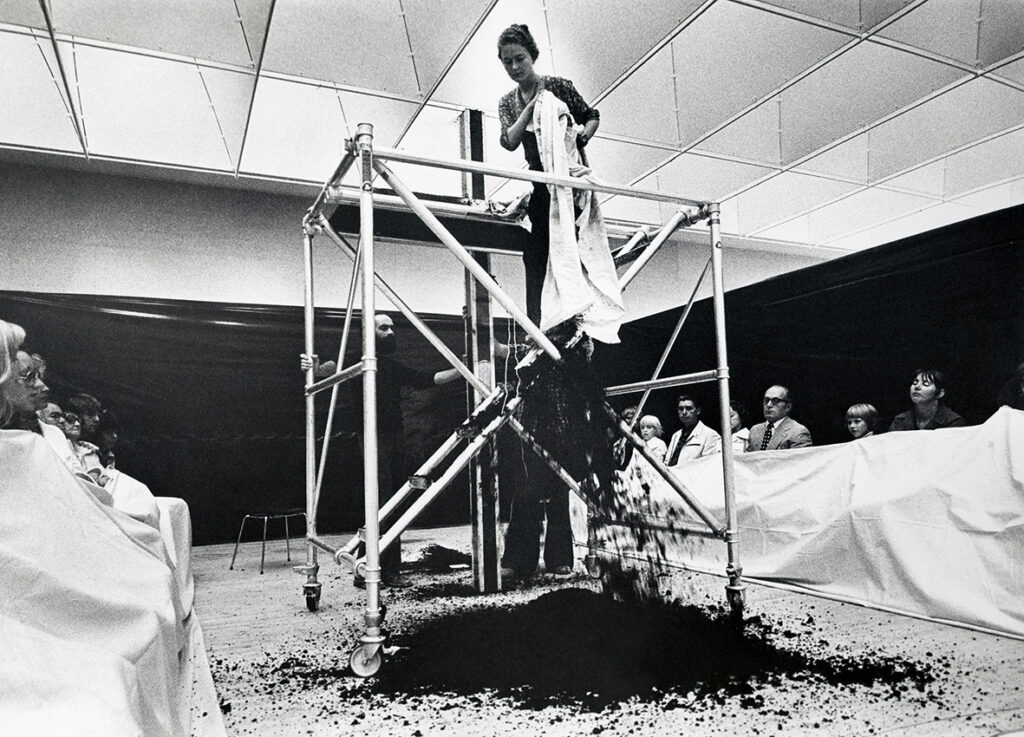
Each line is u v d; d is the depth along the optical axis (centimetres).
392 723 141
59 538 120
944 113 573
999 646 177
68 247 561
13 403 142
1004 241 259
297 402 575
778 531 264
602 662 175
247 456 556
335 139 552
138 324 537
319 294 645
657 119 561
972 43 479
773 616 213
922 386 262
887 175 686
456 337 621
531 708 147
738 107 549
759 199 737
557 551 306
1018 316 262
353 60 463
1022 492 188
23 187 551
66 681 84
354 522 582
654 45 464
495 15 427
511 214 264
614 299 234
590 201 240
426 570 349
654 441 388
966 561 198
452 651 190
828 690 150
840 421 333
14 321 508
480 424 239
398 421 329
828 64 499
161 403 538
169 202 598
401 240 270
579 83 499
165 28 424
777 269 923
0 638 85
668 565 308
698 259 875
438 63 469
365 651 172
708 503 292
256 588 316
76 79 468
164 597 134
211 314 557
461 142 286
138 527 176
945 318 286
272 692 162
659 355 422
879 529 221
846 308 321
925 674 157
